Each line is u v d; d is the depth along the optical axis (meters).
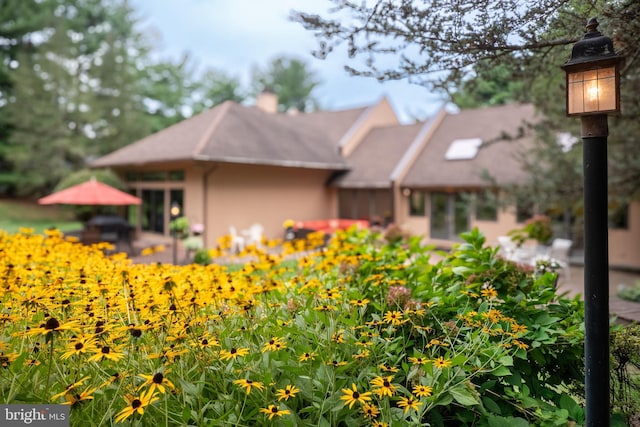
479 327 2.65
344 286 3.23
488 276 3.14
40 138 24.55
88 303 2.57
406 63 3.98
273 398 2.17
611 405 2.75
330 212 18.78
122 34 30.75
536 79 5.39
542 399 2.64
